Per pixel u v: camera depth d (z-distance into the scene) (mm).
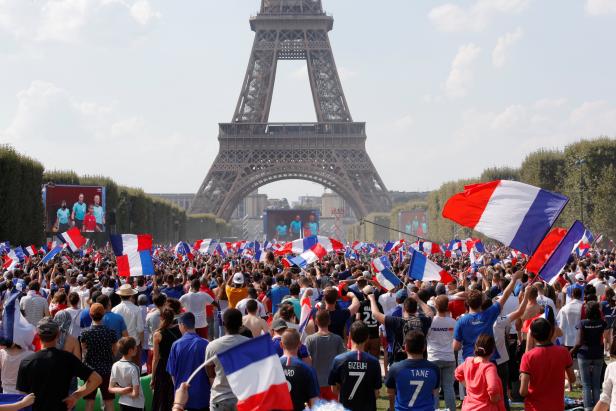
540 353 22391
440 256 95625
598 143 165375
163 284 48375
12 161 141250
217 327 48562
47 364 21250
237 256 103688
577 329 35875
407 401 22031
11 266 62875
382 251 121000
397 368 22266
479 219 27297
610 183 156375
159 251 120500
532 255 28266
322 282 48250
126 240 46125
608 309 38875
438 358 29109
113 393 29422
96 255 91375
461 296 37969
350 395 22422
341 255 70375
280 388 16812
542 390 22438
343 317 31406
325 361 26062
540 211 26844
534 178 179125
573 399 35000
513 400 35219
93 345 29094
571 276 52406
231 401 21891
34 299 38031
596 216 155750
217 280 53906
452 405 29016
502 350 28672
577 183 161625
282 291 41938
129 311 35062
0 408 19812
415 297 30047
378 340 37469
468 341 27359
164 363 28469
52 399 21219
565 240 27953
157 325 34938
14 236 141625
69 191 151500
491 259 76938
